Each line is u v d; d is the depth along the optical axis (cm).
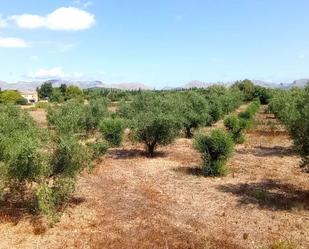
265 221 1173
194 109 3062
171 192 1498
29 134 1331
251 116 3978
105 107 3497
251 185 1587
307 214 1227
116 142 2550
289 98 3278
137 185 1611
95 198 1426
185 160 2141
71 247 998
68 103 3284
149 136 2242
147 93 3222
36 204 1241
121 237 1055
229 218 1204
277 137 2973
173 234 1073
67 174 1270
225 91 6838
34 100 12712
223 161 1766
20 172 1162
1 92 9281
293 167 1922
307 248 979
